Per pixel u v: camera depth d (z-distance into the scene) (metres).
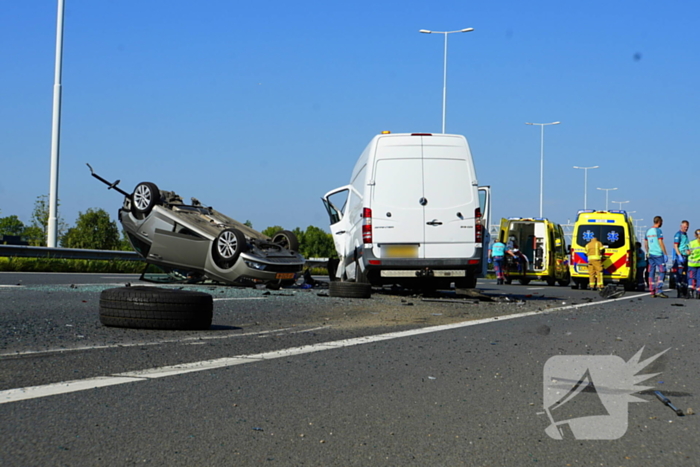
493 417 4.09
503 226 28.25
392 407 4.27
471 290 13.61
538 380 5.20
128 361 5.50
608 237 24.33
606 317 10.76
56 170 24.33
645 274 27.05
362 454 3.33
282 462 3.17
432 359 6.08
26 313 8.36
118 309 7.49
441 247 13.18
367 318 9.79
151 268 21.05
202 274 14.70
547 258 27.44
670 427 3.94
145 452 3.23
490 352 6.56
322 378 5.09
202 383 4.77
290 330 8.01
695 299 17.28
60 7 24.70
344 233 15.67
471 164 13.38
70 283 14.34
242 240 14.05
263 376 5.09
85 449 3.24
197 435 3.54
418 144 13.28
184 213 15.32
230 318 9.08
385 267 13.11
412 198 13.20
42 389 4.39
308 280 16.38
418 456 3.33
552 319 10.16
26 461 3.03
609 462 3.30
